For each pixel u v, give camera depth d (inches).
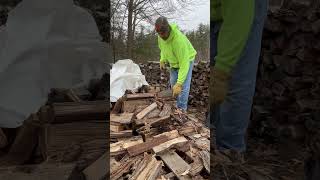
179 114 148.3
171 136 119.1
